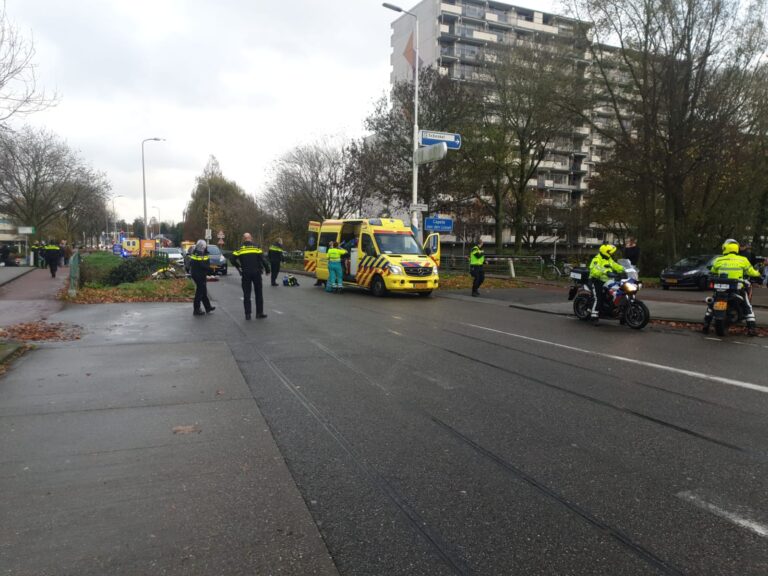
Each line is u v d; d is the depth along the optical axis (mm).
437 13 66375
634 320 10258
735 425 4750
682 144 23391
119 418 4844
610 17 23703
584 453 4121
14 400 5359
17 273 24016
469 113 27766
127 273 20734
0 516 3111
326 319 11320
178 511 3193
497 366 7020
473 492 3475
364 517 3148
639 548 2844
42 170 43094
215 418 4863
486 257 26828
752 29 22406
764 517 3166
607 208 39750
